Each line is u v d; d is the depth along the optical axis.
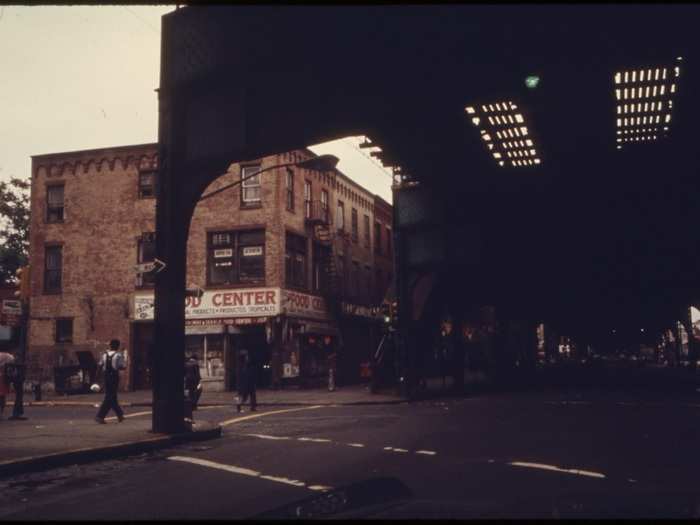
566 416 16.19
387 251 46.16
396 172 27.14
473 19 11.20
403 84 12.20
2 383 16.80
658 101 14.62
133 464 10.09
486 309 53.56
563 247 28.12
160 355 13.19
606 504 2.62
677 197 22.56
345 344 38.38
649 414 16.31
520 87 12.05
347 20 12.09
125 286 32.41
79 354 31.39
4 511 6.70
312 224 33.91
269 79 13.40
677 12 10.32
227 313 31.00
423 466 9.03
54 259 33.75
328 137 13.02
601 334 102.75
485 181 21.41
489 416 16.67
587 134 17.02
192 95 14.27
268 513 2.62
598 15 10.61
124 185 33.06
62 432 12.98
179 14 14.20
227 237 31.55
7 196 44.34
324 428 14.77
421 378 29.58
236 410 20.95
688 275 33.59
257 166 31.53
